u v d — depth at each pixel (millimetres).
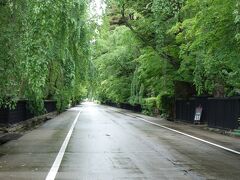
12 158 14484
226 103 26672
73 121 39031
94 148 17312
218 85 29625
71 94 45875
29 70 16781
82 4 23781
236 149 17516
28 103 33031
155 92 48562
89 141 20078
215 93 30109
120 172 11781
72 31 23391
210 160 14250
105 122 37344
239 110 24547
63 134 24250
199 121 34281
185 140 21250
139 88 57312
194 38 26562
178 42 33969
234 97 25312
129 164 13188
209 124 29891
